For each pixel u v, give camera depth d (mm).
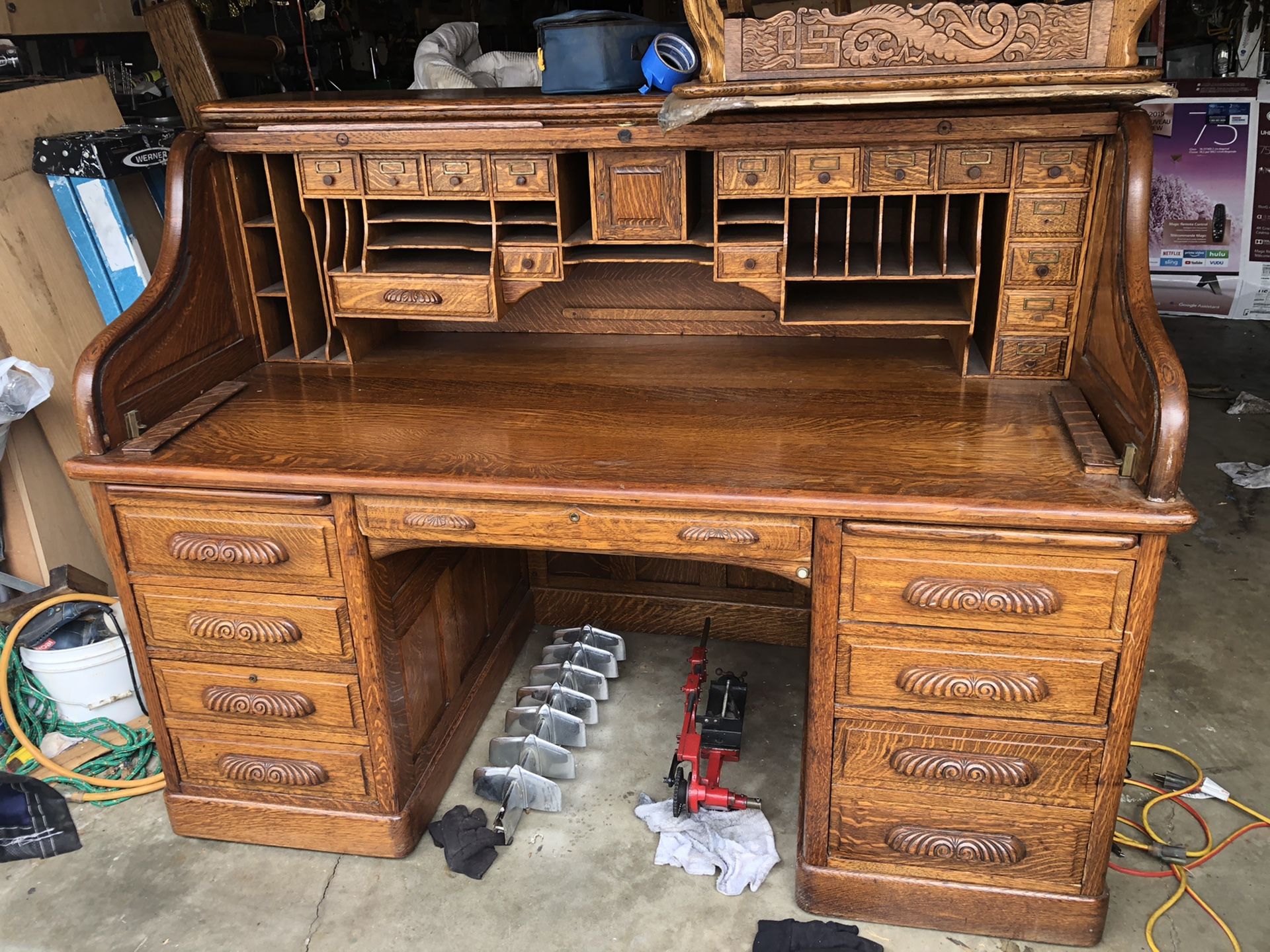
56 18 3465
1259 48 5711
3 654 2572
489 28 5844
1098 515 1673
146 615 2182
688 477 1865
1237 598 3330
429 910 2182
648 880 2250
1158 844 2277
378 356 2604
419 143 2195
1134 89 1827
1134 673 1804
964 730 1927
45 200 2803
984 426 2043
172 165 2225
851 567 1842
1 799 2379
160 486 2035
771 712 2797
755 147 2082
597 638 2998
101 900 2229
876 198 2488
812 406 2188
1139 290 1839
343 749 2238
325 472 1934
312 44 4207
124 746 2633
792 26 1879
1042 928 2045
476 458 1979
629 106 2055
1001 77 1825
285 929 2143
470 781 2564
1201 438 4574
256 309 2516
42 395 2617
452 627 2592
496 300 2307
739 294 2617
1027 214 2100
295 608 2104
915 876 2074
